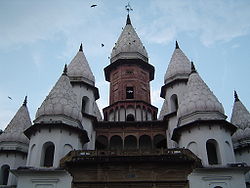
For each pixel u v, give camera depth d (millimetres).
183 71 40938
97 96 42312
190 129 30281
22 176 27406
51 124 29641
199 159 27656
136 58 45031
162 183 26938
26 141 37562
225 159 28250
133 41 47281
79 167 27750
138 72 44375
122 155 27875
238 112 39156
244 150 35750
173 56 43781
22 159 36625
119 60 44719
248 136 36344
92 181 27125
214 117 30750
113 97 43719
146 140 38156
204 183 26719
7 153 36125
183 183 26875
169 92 40531
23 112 40469
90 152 28359
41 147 29062
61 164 27797
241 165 27453
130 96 43375
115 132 37688
